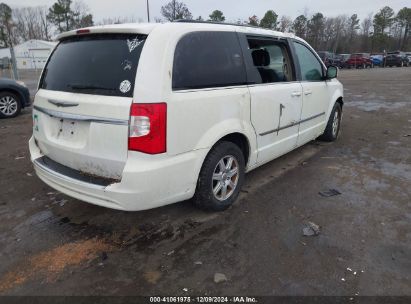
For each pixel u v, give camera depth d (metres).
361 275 2.70
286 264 2.84
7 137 7.02
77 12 70.00
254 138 3.90
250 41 3.92
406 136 6.83
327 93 5.62
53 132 3.30
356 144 6.25
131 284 2.66
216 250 3.04
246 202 3.93
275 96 4.12
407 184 4.39
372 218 3.55
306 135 5.16
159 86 2.79
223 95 3.36
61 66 3.30
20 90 9.34
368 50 78.62
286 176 4.70
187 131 3.03
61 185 3.20
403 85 17.19
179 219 3.56
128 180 2.77
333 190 4.23
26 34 79.50
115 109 2.75
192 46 3.13
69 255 3.01
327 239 3.18
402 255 2.94
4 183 4.59
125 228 3.42
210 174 3.39
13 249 3.11
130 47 2.87
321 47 72.00
